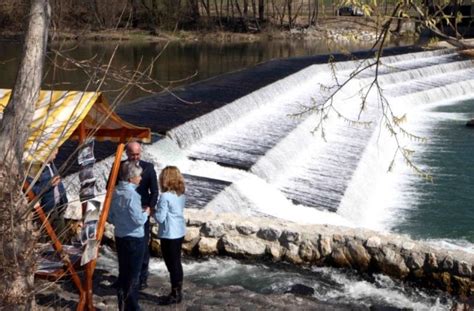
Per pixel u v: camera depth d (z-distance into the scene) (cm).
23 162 591
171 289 830
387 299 903
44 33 597
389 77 3303
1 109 715
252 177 1592
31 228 580
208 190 1390
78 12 1366
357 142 2139
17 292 573
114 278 905
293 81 2783
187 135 1770
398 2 594
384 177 1942
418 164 2069
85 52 3650
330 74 3170
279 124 2127
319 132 2191
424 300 905
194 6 5441
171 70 3447
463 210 1645
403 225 1564
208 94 2316
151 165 783
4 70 2948
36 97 584
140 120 1828
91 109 765
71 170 1302
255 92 2352
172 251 798
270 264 992
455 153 2198
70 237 790
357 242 967
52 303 774
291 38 5566
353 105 2784
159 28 4988
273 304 852
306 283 942
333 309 855
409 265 941
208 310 814
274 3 6150
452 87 3394
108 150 1510
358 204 1645
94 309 746
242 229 1001
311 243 981
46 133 636
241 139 1905
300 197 1586
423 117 2838
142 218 723
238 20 5950
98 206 812
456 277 913
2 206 554
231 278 953
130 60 3734
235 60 4009
